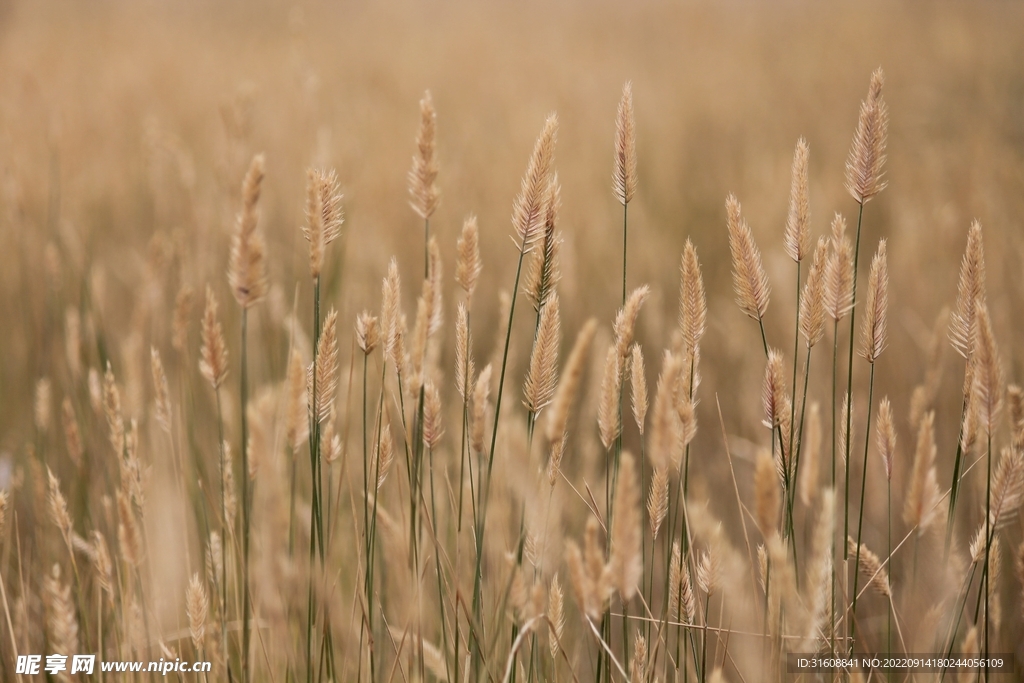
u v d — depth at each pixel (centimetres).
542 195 167
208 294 170
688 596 170
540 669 175
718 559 169
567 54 677
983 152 347
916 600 169
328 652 170
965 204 294
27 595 182
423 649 172
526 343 240
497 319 259
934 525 169
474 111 470
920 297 259
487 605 177
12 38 687
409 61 650
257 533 180
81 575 184
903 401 222
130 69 563
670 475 185
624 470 162
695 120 515
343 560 184
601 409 167
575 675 168
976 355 167
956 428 207
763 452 161
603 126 438
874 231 329
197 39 749
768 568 167
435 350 173
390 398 176
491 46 722
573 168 358
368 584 170
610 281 280
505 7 991
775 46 742
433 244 169
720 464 216
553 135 167
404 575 171
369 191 298
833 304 168
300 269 269
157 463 189
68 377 202
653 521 168
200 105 484
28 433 196
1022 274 228
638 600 185
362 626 170
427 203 171
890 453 170
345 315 224
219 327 170
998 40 655
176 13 948
